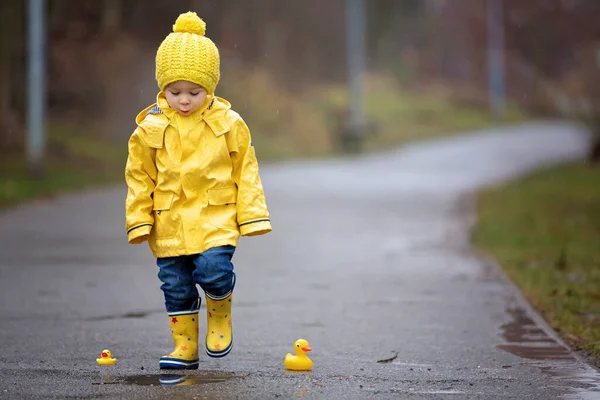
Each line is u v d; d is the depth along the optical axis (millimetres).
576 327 15812
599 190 47656
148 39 80938
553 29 172500
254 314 17234
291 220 35000
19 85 68875
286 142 87625
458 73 165000
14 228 31734
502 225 31797
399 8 143500
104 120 72875
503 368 13000
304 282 21078
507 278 21562
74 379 12109
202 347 14398
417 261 24484
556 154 81625
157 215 12336
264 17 100688
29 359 13469
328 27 113062
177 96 12172
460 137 110812
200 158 12219
